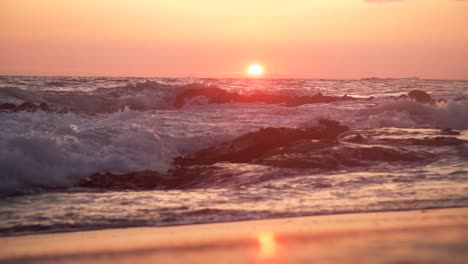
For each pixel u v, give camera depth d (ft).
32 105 104.68
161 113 113.91
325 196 56.34
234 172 67.36
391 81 295.28
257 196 56.54
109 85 173.68
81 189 61.31
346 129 96.37
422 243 39.17
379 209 51.24
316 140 83.51
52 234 44.39
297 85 223.92
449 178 64.90
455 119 115.03
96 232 44.93
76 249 39.88
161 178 65.16
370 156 75.05
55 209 51.88
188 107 126.11
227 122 101.30
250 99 138.72
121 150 71.72
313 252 37.27
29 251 39.47
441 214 49.34
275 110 118.01
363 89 211.82
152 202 54.44
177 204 53.47
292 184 61.77
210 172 67.46
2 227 46.11
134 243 41.22
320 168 69.87
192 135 85.20
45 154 64.95
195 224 46.98
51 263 36.58
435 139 86.02
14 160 62.28
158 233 44.21
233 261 36.14
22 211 51.16
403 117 112.47
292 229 44.24
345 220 47.16
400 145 82.53
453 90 205.87
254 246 39.83
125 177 65.36
